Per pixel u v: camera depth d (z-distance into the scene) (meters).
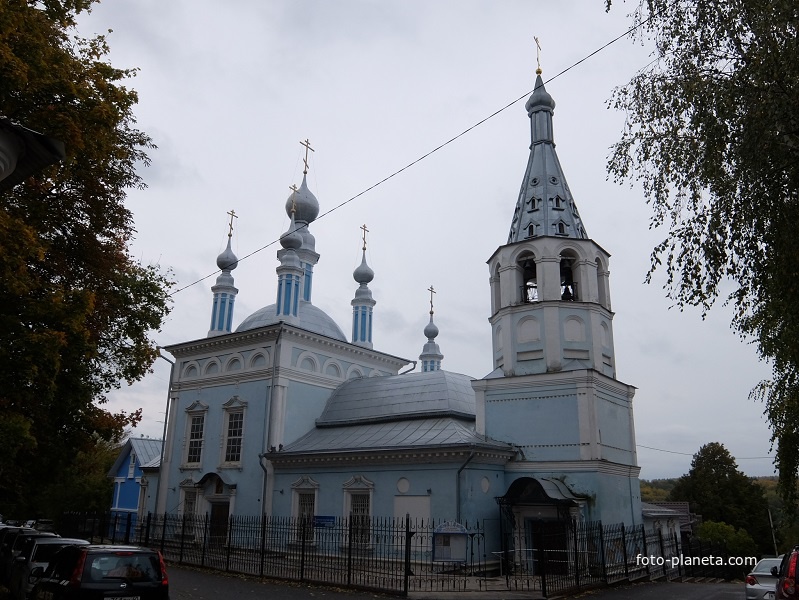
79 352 13.88
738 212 9.63
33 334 12.41
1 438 13.43
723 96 9.65
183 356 34.72
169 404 33.41
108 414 18.81
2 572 17.39
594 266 25.78
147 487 35.69
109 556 11.04
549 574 21.44
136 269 18.47
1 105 11.59
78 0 13.20
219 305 37.62
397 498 23.80
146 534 28.89
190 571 22.06
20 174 7.65
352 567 21.64
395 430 26.62
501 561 21.62
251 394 30.66
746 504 54.88
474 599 16.39
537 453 23.77
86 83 13.23
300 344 31.25
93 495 43.47
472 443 22.19
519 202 27.81
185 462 32.38
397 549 22.94
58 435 17.75
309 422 30.59
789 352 11.12
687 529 45.69
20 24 11.23
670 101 10.57
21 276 12.03
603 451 23.38
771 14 9.12
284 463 27.75
